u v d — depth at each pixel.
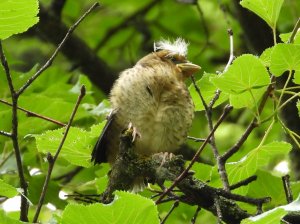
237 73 7.74
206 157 14.77
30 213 13.07
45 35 15.23
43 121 10.95
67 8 17.92
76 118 11.11
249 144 15.42
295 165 13.18
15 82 11.64
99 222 6.87
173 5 18.02
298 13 16.47
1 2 7.38
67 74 14.83
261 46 13.80
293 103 12.54
